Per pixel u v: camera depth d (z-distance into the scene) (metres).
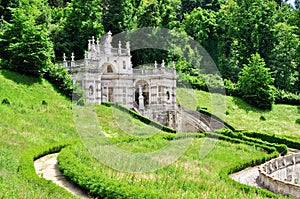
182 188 23.17
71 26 72.50
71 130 40.16
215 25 93.94
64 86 55.94
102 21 75.75
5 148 28.98
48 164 28.67
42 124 39.16
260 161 39.31
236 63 95.44
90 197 21.59
